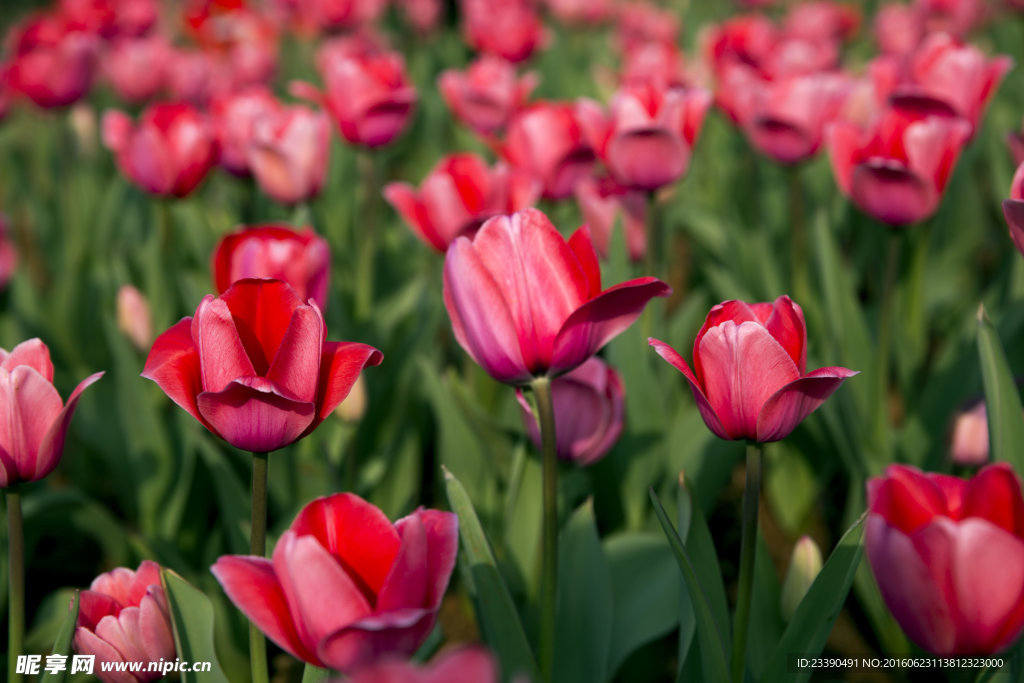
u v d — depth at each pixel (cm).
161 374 59
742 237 129
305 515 54
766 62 148
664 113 93
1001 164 128
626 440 91
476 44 179
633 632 81
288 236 81
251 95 122
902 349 110
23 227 191
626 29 225
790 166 110
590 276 63
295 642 54
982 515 56
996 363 69
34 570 107
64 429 63
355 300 124
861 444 91
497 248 61
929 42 106
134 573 67
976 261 160
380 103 108
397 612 52
